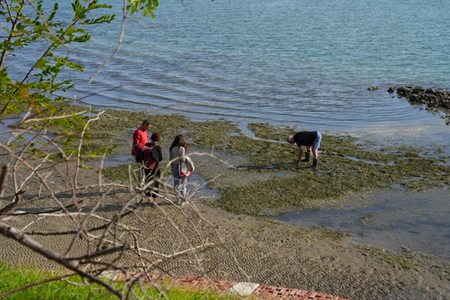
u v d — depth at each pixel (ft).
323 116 66.54
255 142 52.75
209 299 18.31
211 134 56.03
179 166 33.14
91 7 16.40
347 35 151.64
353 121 63.82
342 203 36.73
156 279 19.49
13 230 8.71
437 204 36.42
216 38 144.05
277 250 28.99
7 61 108.88
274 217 34.47
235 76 93.30
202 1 300.61
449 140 53.26
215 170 43.65
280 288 23.56
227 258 27.63
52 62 102.06
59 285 17.25
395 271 27.12
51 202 34.55
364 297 24.41
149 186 10.69
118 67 101.65
